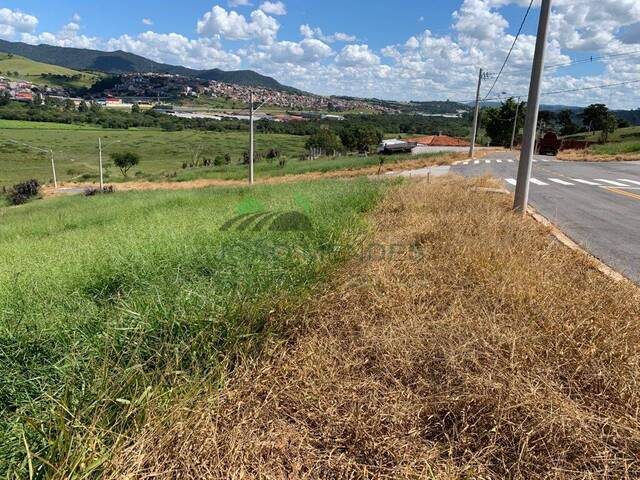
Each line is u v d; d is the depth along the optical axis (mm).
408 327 2949
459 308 3186
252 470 1832
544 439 1935
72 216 14352
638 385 2238
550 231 6414
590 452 1887
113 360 2398
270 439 1987
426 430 2092
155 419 1915
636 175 19750
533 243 5090
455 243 4734
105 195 27969
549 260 4262
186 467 1761
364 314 3219
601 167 25203
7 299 3459
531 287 3355
